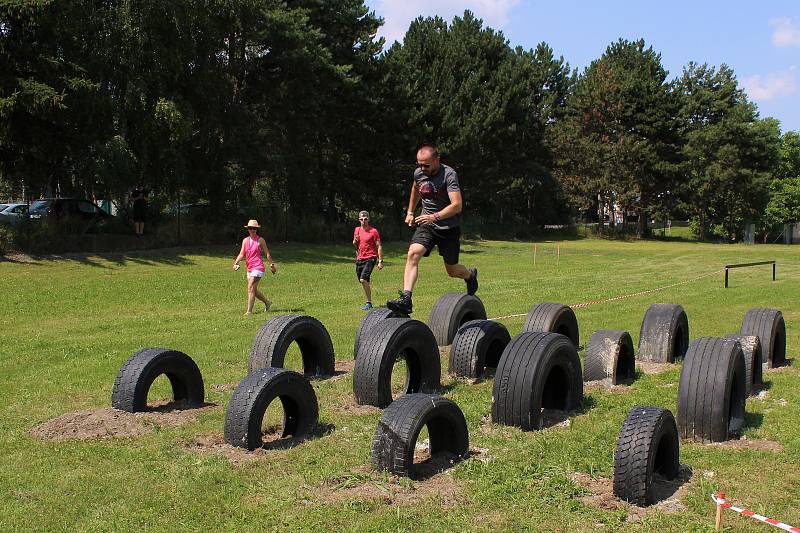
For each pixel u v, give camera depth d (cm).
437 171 839
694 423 679
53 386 880
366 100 4031
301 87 3612
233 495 544
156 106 2664
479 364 934
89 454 634
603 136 6444
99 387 877
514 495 541
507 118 5412
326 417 758
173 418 742
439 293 1956
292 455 634
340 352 1116
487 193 5394
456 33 5803
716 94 6550
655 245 5281
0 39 2302
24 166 2617
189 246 3008
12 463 612
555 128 6353
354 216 4584
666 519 499
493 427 718
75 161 2638
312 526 488
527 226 6166
